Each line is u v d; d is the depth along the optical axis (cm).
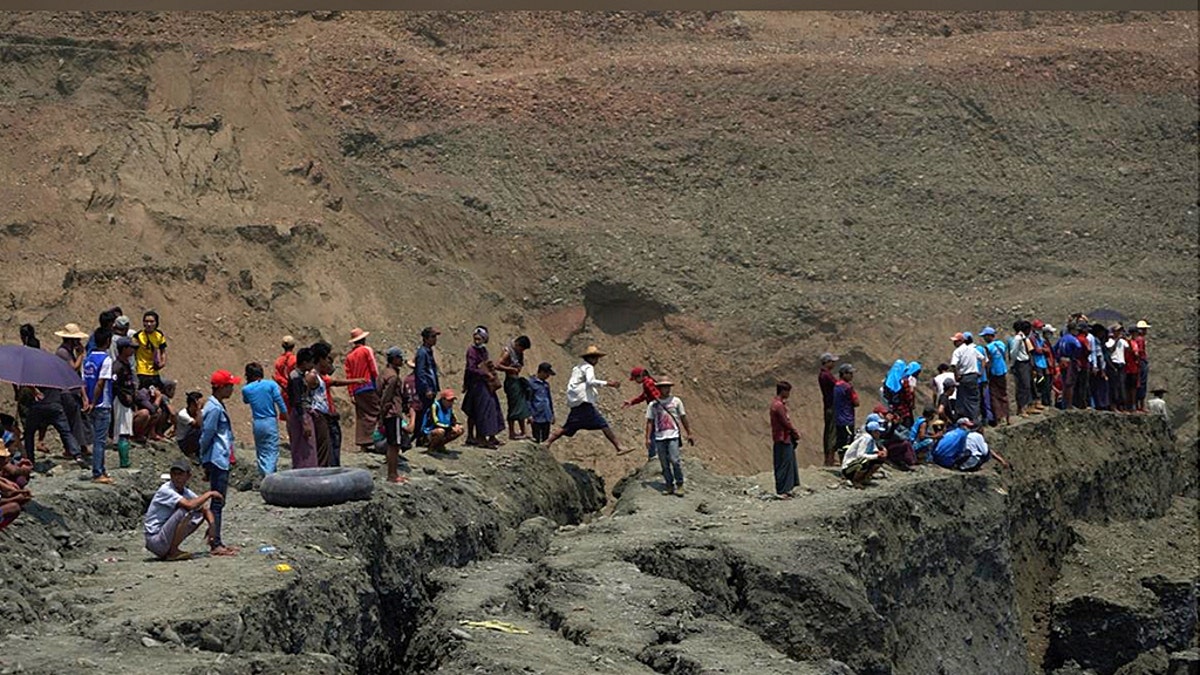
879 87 5719
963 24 6775
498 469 2603
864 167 5353
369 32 5684
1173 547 3556
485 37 6003
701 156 5288
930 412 2967
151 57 4562
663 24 6297
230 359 3712
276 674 1391
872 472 2608
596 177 5156
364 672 1786
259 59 4962
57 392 2147
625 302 4550
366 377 2556
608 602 1830
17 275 3600
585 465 3731
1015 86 5875
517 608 1873
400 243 4522
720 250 4856
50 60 4412
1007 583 2831
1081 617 3212
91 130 4131
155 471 2244
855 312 4541
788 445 2547
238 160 4375
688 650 1617
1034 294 4853
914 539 2552
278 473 2078
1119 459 3669
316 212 4384
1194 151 5753
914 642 2486
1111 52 6150
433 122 5247
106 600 1545
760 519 2339
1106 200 5438
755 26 6475
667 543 2127
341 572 1784
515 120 5331
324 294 4038
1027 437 3328
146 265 3778
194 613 1487
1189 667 3161
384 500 2147
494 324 4262
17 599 1475
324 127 5034
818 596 2088
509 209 4919
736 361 4406
